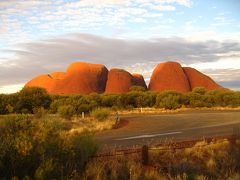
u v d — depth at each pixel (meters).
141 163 9.67
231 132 18.33
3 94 35.22
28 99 34.94
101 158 9.20
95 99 52.72
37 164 7.00
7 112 33.06
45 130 8.24
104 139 16.97
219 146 12.57
